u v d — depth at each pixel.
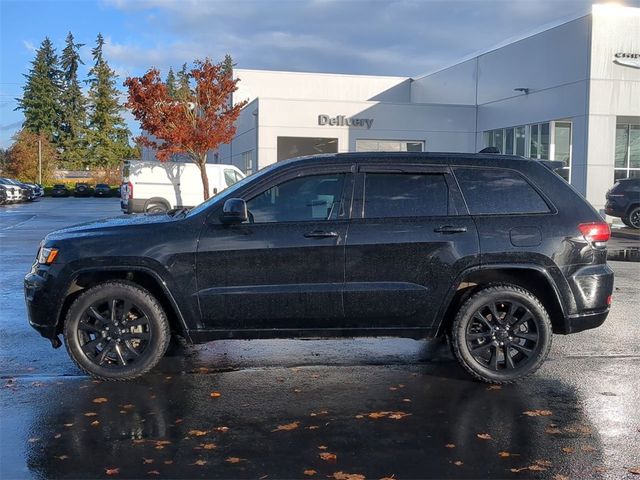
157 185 22.61
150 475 4.14
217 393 5.72
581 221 5.90
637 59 22.75
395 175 5.95
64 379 6.09
